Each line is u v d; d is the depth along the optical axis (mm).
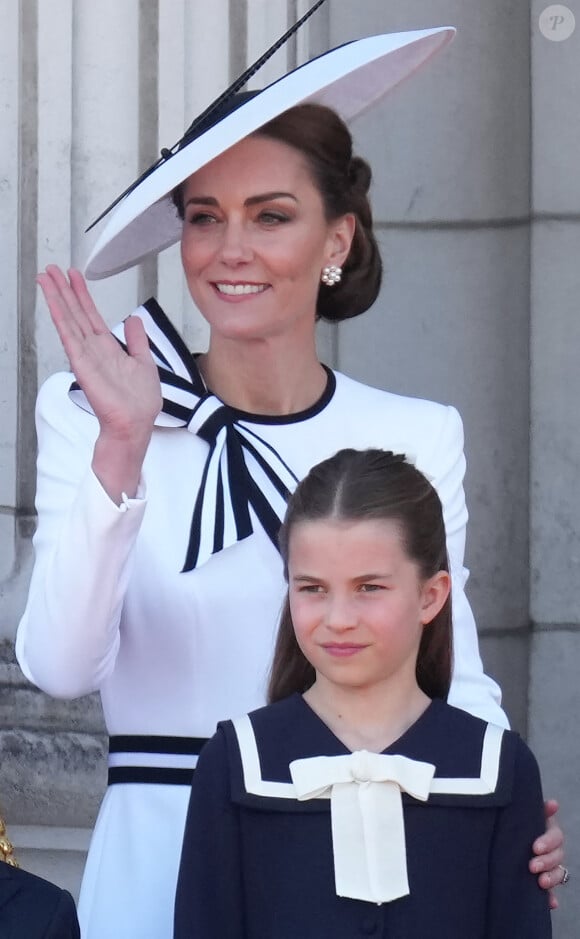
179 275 15438
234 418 10086
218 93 15523
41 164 15641
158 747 9547
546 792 15828
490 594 15945
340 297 10727
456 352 16031
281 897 8305
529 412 16000
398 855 8258
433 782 8406
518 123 16031
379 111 15922
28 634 9250
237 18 15516
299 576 8680
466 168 16016
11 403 15531
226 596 9578
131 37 15625
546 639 15922
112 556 8789
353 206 10305
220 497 9680
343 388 10445
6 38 15648
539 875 8586
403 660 8695
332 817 8328
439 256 16047
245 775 8477
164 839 9391
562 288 15992
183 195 10031
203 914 8445
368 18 15773
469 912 8320
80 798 14812
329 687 8734
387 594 8594
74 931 8367
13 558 15430
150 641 9586
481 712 9938
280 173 9781
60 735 14898
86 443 9758
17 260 15609
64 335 8852
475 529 15984
